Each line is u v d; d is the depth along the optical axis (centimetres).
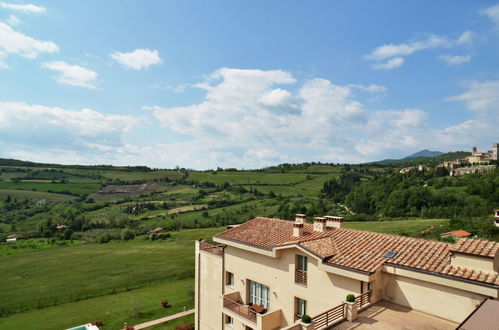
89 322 4459
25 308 5297
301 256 2089
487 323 1128
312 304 1983
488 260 1511
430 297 1638
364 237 2198
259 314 2072
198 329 2948
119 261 8331
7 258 9019
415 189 12212
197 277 2967
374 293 1767
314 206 14750
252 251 2338
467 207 10419
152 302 5166
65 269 7794
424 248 1903
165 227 12925
